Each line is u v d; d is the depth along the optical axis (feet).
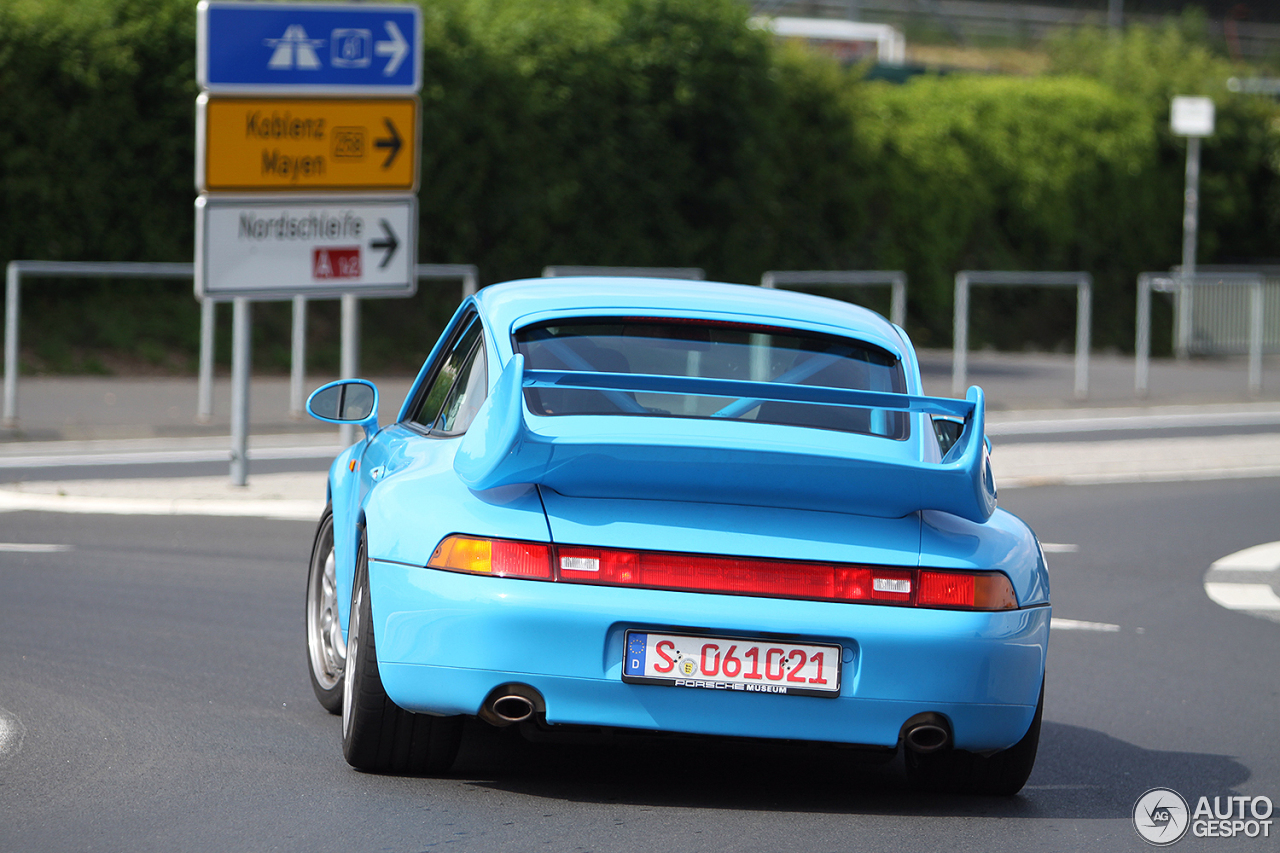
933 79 293.02
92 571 83.46
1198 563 104.01
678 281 54.85
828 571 42.09
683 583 41.75
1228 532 116.98
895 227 271.28
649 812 45.14
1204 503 130.82
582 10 223.51
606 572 41.75
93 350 183.01
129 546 91.97
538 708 41.83
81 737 51.11
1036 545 46.16
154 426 144.46
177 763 48.42
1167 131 315.99
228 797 44.93
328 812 43.68
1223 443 165.58
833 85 258.78
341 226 116.26
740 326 49.70
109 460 128.16
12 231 183.21
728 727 42.01
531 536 41.98
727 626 41.50
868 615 41.98
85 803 43.88
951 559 42.80
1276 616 87.51
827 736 42.27
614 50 223.30
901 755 54.95
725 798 47.37
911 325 275.18
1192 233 285.84
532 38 216.95
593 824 43.55
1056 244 293.23
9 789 44.96
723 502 42.78
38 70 182.19
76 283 188.03
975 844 43.73
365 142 117.08
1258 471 151.33
